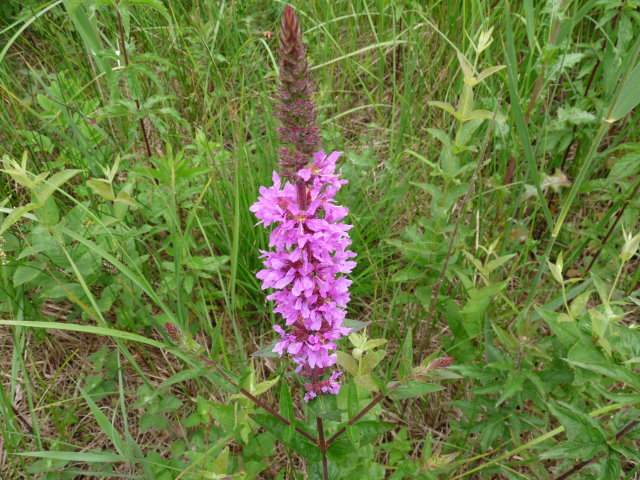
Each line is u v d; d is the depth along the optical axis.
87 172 0.42
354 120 0.57
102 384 0.40
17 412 0.37
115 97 0.42
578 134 0.47
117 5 0.40
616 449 0.28
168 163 0.36
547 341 0.35
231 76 0.54
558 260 0.31
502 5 0.50
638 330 0.31
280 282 0.24
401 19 0.58
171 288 0.39
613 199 0.44
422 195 0.51
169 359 0.42
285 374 0.40
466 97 0.33
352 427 0.26
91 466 0.37
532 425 0.36
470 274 0.41
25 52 0.55
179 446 0.36
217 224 0.42
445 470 0.33
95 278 0.39
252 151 0.53
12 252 0.42
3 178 0.44
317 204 0.23
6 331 0.42
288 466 0.38
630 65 0.28
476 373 0.35
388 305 0.45
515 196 0.47
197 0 0.55
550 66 0.41
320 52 0.55
